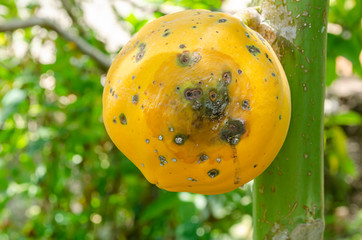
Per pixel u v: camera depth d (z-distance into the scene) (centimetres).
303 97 39
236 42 34
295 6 38
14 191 87
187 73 33
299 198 39
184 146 33
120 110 34
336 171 117
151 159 34
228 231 100
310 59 38
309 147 39
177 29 34
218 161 34
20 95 78
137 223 94
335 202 128
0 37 100
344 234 118
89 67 93
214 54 33
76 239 92
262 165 36
